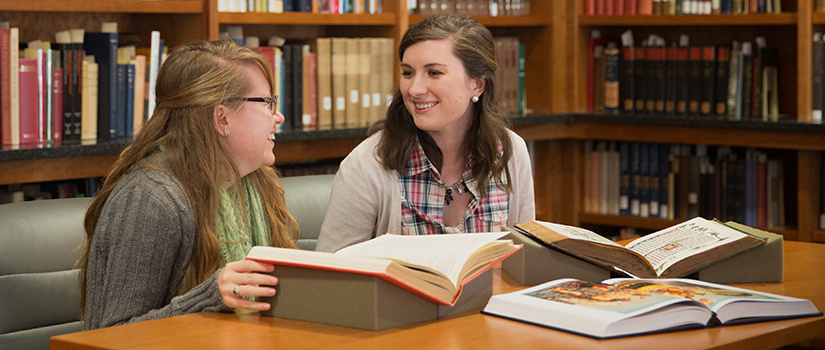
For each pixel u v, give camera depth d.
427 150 1.97
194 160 1.58
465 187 2.01
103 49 2.89
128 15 3.29
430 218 1.96
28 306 1.79
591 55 4.22
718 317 1.25
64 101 2.83
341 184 1.97
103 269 1.50
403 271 1.25
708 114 3.81
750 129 3.60
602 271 1.54
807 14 3.48
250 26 3.57
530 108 4.29
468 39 1.91
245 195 1.79
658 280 1.44
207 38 3.08
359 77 3.51
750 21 3.65
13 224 1.80
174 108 1.60
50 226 1.85
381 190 1.96
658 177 4.00
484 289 1.41
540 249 1.54
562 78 4.20
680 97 3.88
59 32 2.95
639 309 1.21
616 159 4.16
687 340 1.17
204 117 1.58
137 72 2.96
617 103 4.12
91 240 1.55
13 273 1.77
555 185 4.29
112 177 1.60
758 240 1.58
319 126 3.38
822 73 3.49
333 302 1.27
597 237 1.64
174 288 1.56
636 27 4.34
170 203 1.51
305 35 3.79
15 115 2.70
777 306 1.30
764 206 3.77
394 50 3.61
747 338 1.19
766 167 3.76
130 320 1.45
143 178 1.52
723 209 3.86
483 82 1.95
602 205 4.22
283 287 1.31
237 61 1.63
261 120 1.64
